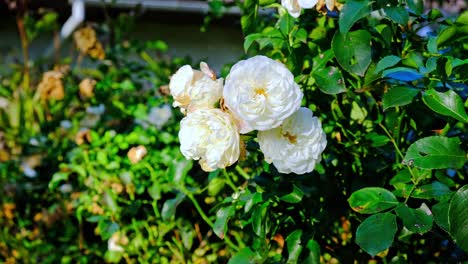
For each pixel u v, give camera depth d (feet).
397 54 2.10
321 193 2.15
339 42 1.94
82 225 4.04
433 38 1.87
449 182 1.99
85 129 4.02
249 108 1.64
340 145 2.32
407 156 1.73
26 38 5.57
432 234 2.17
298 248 2.04
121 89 4.32
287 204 2.19
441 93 1.76
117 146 3.56
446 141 1.73
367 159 2.19
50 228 4.10
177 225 3.29
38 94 4.67
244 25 2.34
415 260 2.32
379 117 2.25
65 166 3.72
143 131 3.61
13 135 4.53
